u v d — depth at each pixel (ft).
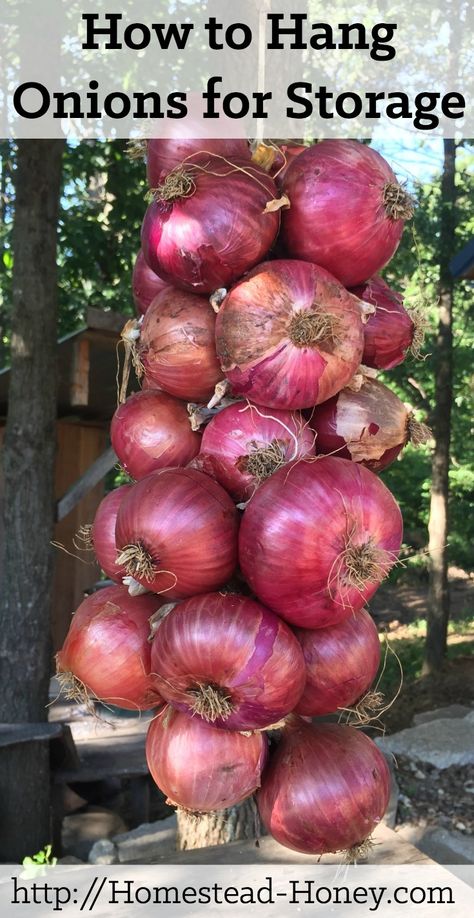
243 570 1.31
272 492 1.28
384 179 1.42
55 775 5.85
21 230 5.57
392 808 5.93
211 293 1.44
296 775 1.46
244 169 1.39
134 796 6.18
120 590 1.50
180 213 1.37
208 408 1.50
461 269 7.49
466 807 5.91
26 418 5.57
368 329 1.51
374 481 1.33
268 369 1.32
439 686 9.60
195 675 1.28
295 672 1.29
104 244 8.96
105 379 7.18
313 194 1.39
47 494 5.65
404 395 11.43
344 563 1.26
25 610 5.54
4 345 8.89
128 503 1.35
